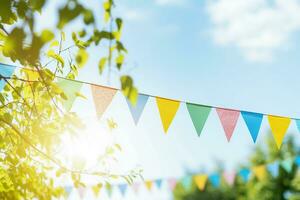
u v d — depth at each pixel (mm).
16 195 3434
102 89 3594
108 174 3549
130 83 1956
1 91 3279
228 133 4055
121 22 2078
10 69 3266
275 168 7547
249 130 4125
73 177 3422
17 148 3236
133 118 3707
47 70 3092
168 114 3822
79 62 1926
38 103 3297
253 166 14961
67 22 1649
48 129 3199
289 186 14180
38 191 3502
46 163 3500
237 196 16781
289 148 14211
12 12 2266
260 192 14688
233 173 8047
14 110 3287
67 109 3406
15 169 3391
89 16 1701
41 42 1675
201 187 7883
